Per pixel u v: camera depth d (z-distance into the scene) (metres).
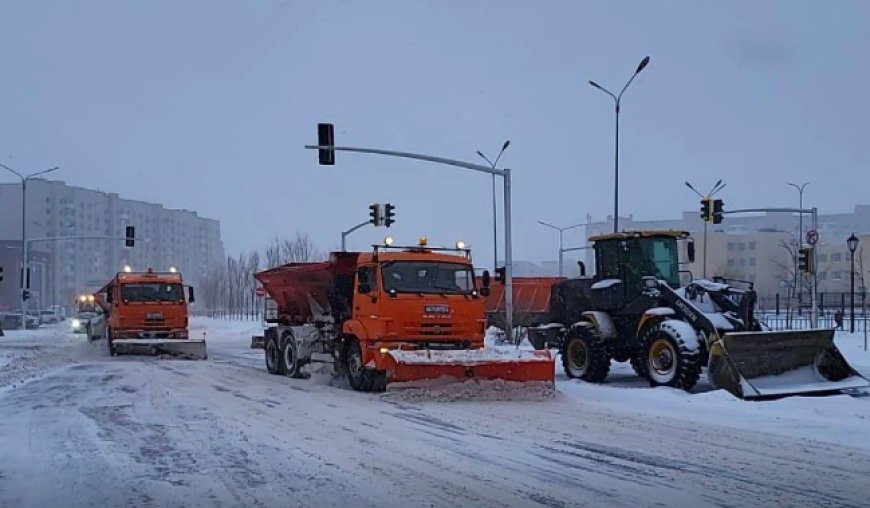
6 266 102.06
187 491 8.12
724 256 107.62
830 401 13.95
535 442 10.62
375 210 34.56
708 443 10.53
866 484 8.36
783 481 8.48
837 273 100.69
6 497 7.94
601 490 8.09
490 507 7.49
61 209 118.31
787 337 15.34
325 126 28.89
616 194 31.95
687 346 15.53
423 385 14.90
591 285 18.86
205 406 14.31
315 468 9.11
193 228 144.00
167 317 28.80
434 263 16.59
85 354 31.39
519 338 28.19
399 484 8.35
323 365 18.72
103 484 8.43
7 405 14.80
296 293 20.17
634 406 14.06
